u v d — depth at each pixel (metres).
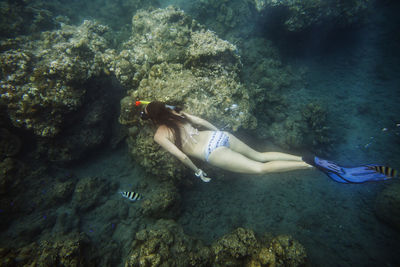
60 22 8.59
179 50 5.25
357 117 7.07
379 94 7.48
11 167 5.22
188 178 5.22
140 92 4.85
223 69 5.04
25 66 5.20
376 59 8.50
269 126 6.93
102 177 5.95
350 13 8.02
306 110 6.97
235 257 3.88
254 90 6.95
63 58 5.40
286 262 3.60
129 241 4.60
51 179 5.74
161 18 6.62
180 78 4.68
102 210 5.22
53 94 5.17
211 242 4.52
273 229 4.71
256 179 5.78
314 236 4.57
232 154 3.07
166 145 2.96
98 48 6.63
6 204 4.93
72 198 5.42
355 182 2.63
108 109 6.54
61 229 4.73
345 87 8.02
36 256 3.95
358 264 4.10
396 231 4.53
